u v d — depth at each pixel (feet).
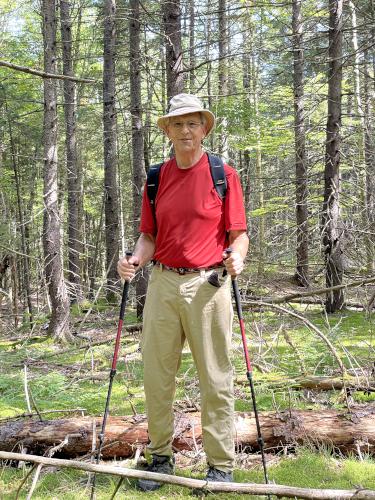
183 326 11.24
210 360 11.00
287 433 12.73
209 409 11.02
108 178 46.91
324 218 33.06
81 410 14.60
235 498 10.49
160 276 11.32
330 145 33.04
